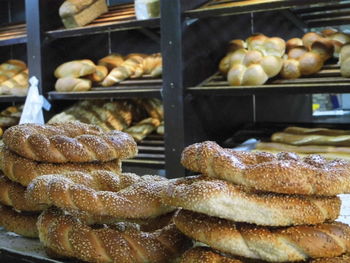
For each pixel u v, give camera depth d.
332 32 2.84
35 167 1.15
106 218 1.01
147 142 3.06
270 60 2.53
